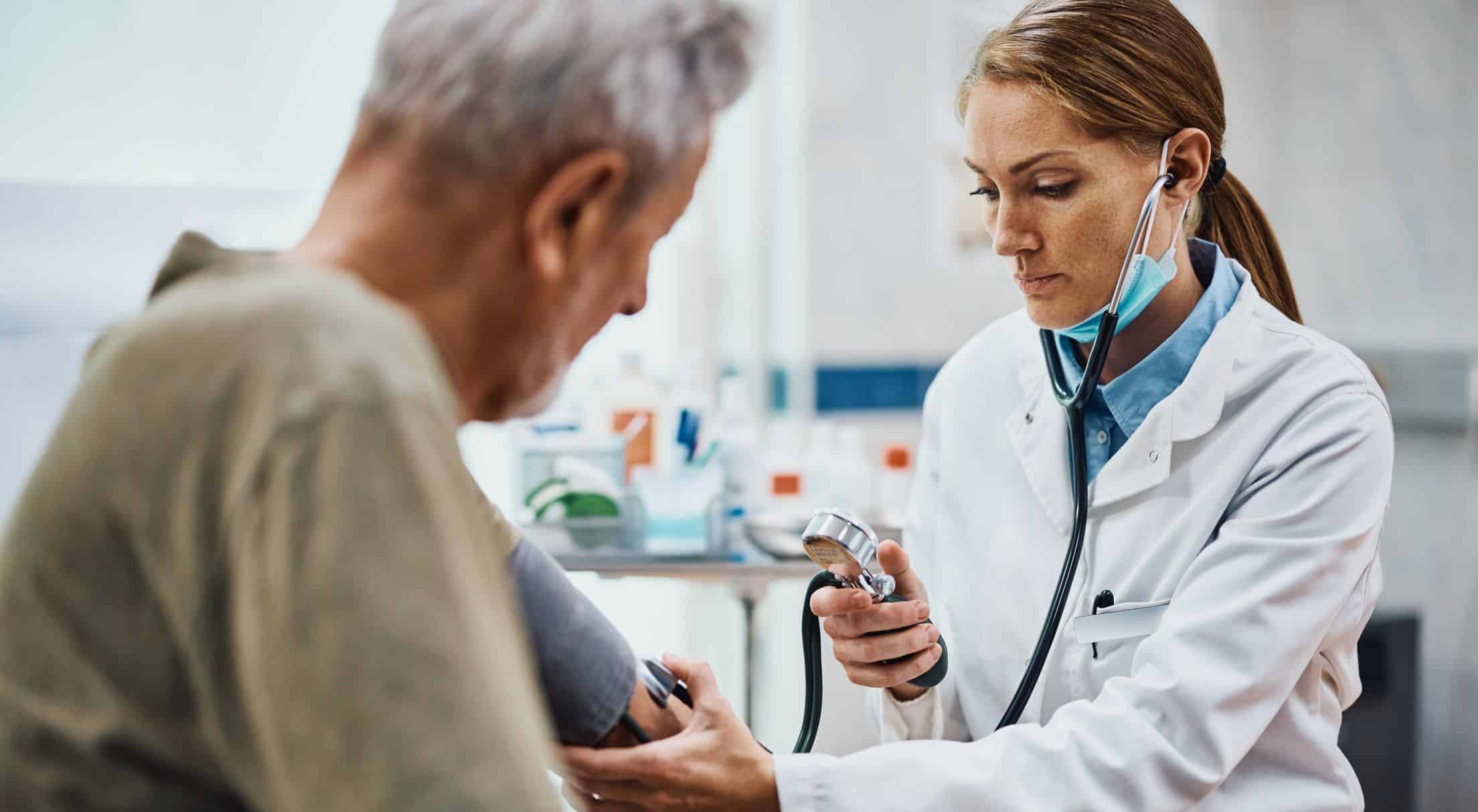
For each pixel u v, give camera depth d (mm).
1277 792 1079
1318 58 3318
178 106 1960
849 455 2133
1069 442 1225
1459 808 2889
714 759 982
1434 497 3039
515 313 674
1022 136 1040
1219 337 1143
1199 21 3281
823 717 1576
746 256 3131
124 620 568
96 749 566
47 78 1867
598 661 978
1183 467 1143
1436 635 2992
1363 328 3268
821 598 1099
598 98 632
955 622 1281
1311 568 1016
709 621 2932
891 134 3105
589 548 1788
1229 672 1007
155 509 557
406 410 552
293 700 522
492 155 632
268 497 528
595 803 1012
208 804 587
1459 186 3023
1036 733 1041
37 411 1664
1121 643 1143
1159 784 1000
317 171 2088
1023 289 1118
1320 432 1067
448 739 524
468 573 565
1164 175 1068
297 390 542
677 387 2207
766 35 704
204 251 659
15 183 1563
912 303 3168
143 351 583
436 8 653
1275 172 3408
